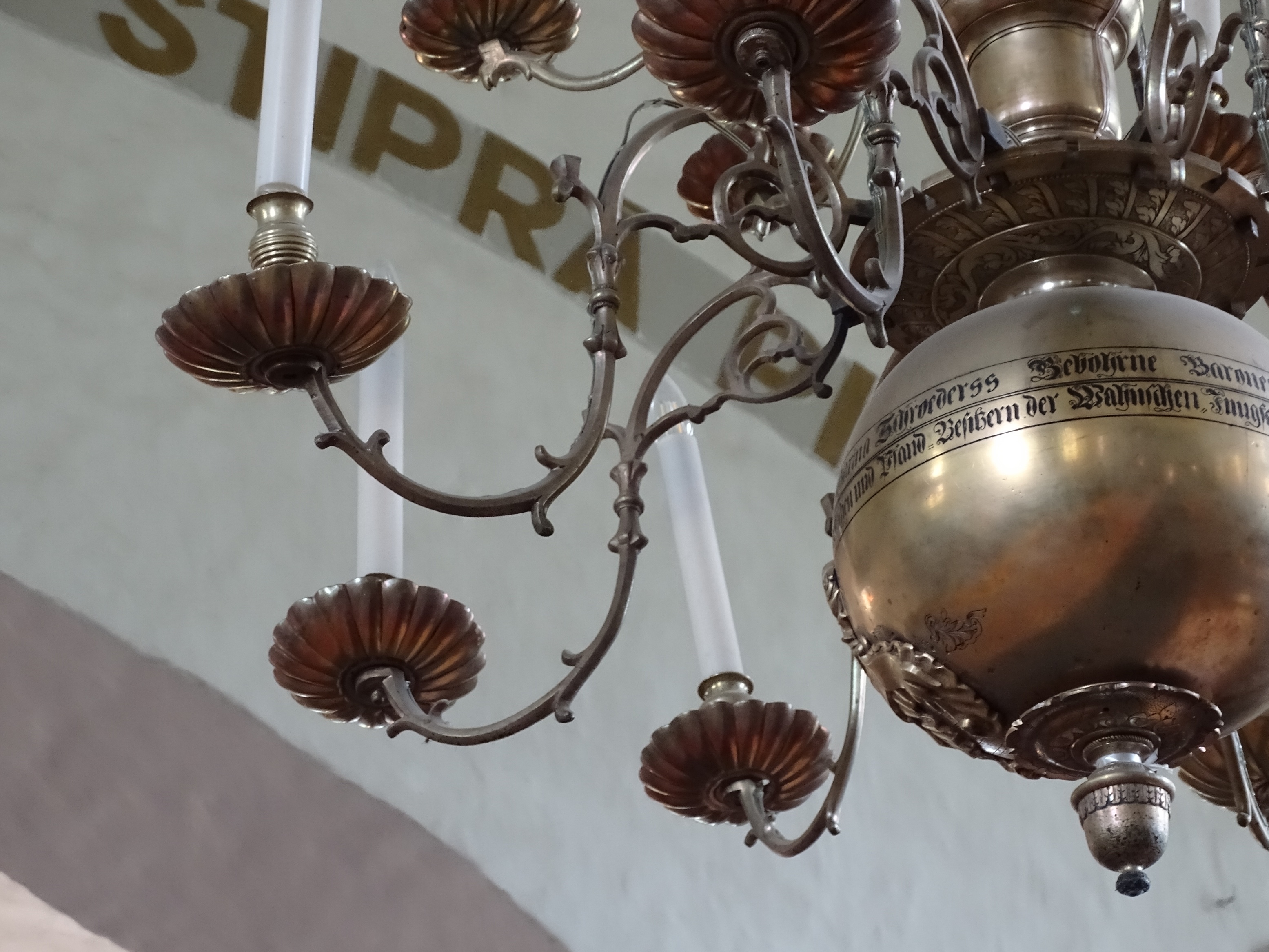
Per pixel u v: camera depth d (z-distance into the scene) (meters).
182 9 2.99
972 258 1.19
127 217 2.96
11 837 2.47
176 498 2.81
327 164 3.12
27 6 2.98
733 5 1.03
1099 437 1.02
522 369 3.17
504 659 2.94
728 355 1.31
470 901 2.72
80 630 2.62
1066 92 1.25
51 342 2.83
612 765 2.94
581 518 3.12
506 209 3.21
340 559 2.90
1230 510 1.01
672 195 3.29
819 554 3.30
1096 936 3.14
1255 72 1.15
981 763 3.23
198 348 1.18
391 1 3.11
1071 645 1.03
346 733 2.74
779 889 2.96
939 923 3.04
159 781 2.59
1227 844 3.30
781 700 3.13
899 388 1.10
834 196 1.23
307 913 2.61
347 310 1.16
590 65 3.27
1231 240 1.17
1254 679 1.06
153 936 2.51
